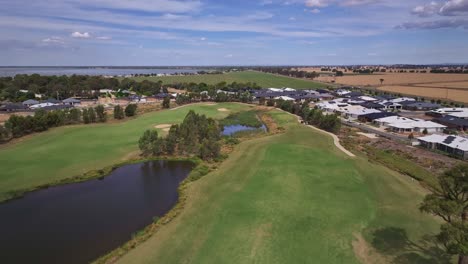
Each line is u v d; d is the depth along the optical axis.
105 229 38.69
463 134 87.69
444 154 67.19
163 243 34.06
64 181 54.88
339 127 90.56
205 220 38.84
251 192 46.91
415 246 32.78
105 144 75.62
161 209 44.31
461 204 28.20
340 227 36.84
